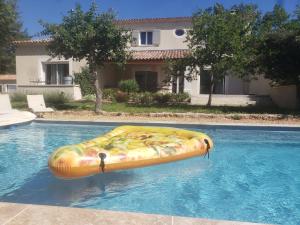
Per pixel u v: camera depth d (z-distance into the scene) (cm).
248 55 1691
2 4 3131
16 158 877
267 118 1361
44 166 798
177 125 1241
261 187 671
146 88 2450
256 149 1005
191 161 859
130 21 2545
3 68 4906
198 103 2041
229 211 548
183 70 1811
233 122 1288
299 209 559
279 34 1725
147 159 651
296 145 1059
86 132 1227
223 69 1670
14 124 1284
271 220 516
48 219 311
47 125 1345
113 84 2564
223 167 812
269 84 2138
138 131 853
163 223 304
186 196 611
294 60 1727
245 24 1812
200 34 1705
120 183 672
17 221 306
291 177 743
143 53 2425
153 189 643
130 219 312
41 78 2541
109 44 1600
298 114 1471
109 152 623
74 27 1553
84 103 2050
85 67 2356
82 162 575
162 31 2522
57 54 1642
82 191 623
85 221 307
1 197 593
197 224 303
